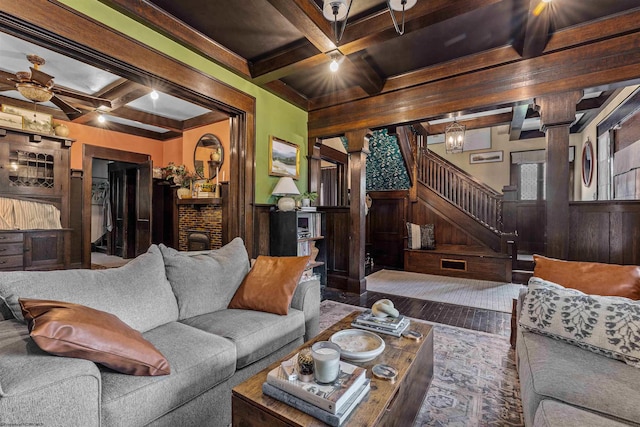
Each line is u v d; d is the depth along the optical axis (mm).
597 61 2701
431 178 6223
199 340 1607
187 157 5605
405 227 6094
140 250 5809
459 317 3291
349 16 2656
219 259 2322
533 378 1321
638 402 1109
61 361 1099
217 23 2760
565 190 2869
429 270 5559
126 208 6805
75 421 1045
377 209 6641
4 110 4145
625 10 2543
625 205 2740
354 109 4172
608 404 1107
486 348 2502
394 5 2148
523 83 3033
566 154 2855
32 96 3260
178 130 5605
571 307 1595
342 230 4676
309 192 4598
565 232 2875
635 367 1328
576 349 1498
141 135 6102
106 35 2295
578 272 1941
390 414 1188
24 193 4258
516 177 7051
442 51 3188
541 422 1037
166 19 2621
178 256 2145
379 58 3336
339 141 7000
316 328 2359
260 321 1925
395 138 5816
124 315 1637
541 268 2092
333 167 8586
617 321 1443
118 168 7023
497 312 3451
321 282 4328
